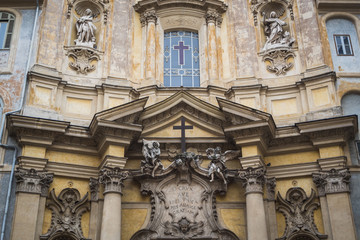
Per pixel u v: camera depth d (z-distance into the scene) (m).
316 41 17.97
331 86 17.08
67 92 17.31
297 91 17.64
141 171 15.88
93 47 18.45
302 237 15.79
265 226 14.98
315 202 15.89
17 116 15.36
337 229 15.05
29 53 17.36
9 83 16.81
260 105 17.48
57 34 17.89
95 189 16.08
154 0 19.22
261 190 15.52
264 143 16.33
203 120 17.11
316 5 18.77
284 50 18.27
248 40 18.73
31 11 18.31
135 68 18.48
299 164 16.42
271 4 19.59
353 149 16.33
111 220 14.81
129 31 18.94
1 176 15.39
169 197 16.00
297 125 16.23
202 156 16.84
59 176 16.06
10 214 14.91
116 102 17.38
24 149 15.62
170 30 19.73
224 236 15.56
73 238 15.43
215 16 19.38
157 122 17.02
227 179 16.02
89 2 19.25
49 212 15.50
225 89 17.97
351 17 18.80
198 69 19.17
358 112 17.19
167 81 18.89
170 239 15.42
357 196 15.58
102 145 16.00
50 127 15.74
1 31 17.97
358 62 17.97
